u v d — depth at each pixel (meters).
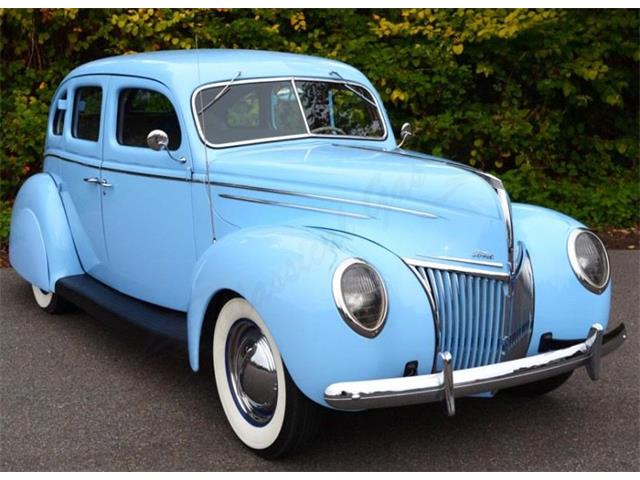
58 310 5.71
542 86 8.84
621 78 9.34
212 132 4.27
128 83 4.68
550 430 3.80
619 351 4.93
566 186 8.98
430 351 3.27
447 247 3.41
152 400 4.21
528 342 3.60
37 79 9.02
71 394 4.29
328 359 3.05
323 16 9.37
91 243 5.17
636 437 3.71
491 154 8.93
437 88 8.79
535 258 3.71
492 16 8.86
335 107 4.77
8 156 8.72
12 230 5.87
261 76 4.53
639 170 9.73
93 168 4.98
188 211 4.27
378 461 3.48
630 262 7.22
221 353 3.66
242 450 3.61
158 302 4.60
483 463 3.45
